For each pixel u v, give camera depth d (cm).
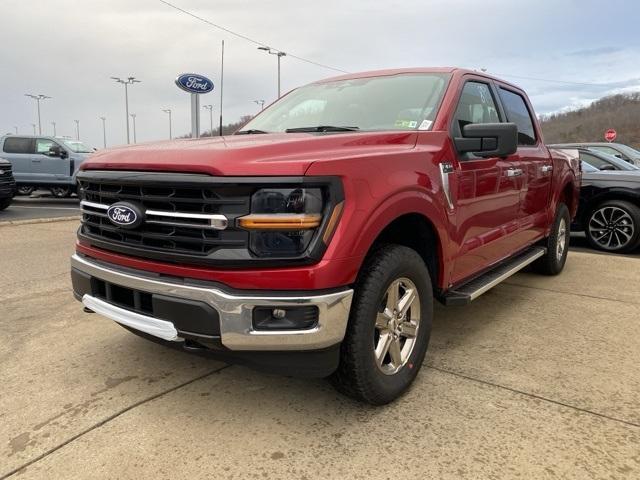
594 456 237
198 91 1387
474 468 229
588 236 754
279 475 225
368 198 247
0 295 494
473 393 297
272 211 228
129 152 273
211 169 230
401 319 288
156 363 337
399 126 333
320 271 230
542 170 484
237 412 277
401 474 226
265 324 235
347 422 267
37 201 1605
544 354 353
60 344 369
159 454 239
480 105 391
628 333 393
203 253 238
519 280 558
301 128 344
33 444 247
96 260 294
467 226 343
